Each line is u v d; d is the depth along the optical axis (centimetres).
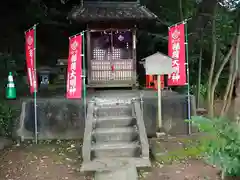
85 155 629
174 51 853
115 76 1119
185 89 1159
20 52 1414
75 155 697
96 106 824
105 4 1112
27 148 760
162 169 591
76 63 796
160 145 702
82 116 855
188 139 714
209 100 1062
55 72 1371
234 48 1033
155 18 1050
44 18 1468
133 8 1106
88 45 1093
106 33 1114
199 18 1191
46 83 1213
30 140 837
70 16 1016
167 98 863
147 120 850
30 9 1402
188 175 555
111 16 1019
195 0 1173
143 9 1095
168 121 859
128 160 623
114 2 1113
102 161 621
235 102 998
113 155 656
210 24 1183
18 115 890
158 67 800
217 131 379
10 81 994
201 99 1148
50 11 1484
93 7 1102
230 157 372
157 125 850
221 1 1116
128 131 714
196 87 1165
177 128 860
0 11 1359
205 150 389
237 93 1001
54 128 850
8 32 1395
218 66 1196
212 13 1142
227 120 399
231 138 370
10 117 875
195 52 1246
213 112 1054
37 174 575
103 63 1114
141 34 1398
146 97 865
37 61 1480
